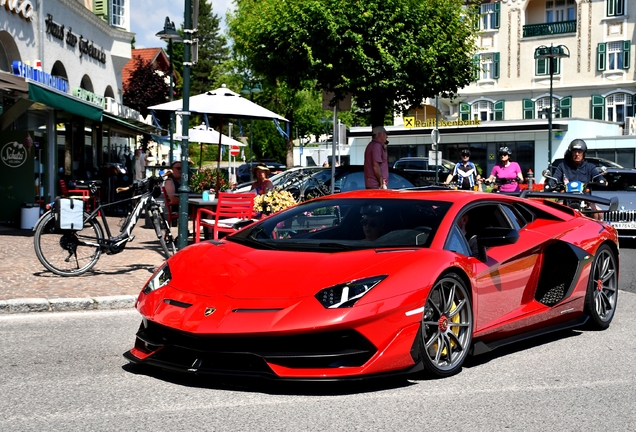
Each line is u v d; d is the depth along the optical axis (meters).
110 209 13.35
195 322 4.53
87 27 23.97
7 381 4.85
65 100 14.29
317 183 13.80
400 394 4.62
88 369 5.16
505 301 5.73
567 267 6.54
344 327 4.39
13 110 15.85
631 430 4.05
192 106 13.44
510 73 52.25
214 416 4.10
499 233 5.29
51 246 9.23
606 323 6.95
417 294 4.70
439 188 6.47
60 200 9.09
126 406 4.28
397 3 20.11
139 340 5.15
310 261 4.91
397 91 20.66
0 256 11.02
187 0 10.24
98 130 24.59
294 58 20.59
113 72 27.16
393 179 13.80
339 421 4.05
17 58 18.30
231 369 4.51
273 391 4.60
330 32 19.92
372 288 4.58
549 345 6.26
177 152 49.88
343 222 5.66
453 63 20.94
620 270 11.46
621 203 15.28
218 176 15.25
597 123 44.06
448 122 46.44
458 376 5.12
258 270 4.86
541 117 51.25
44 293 8.01
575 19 50.12
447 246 5.30
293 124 48.72
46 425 3.93
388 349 4.55
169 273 5.20
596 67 49.56
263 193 13.00
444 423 4.08
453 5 20.88
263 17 21.11
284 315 4.39
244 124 64.44
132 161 27.20
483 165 45.47
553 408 4.42
